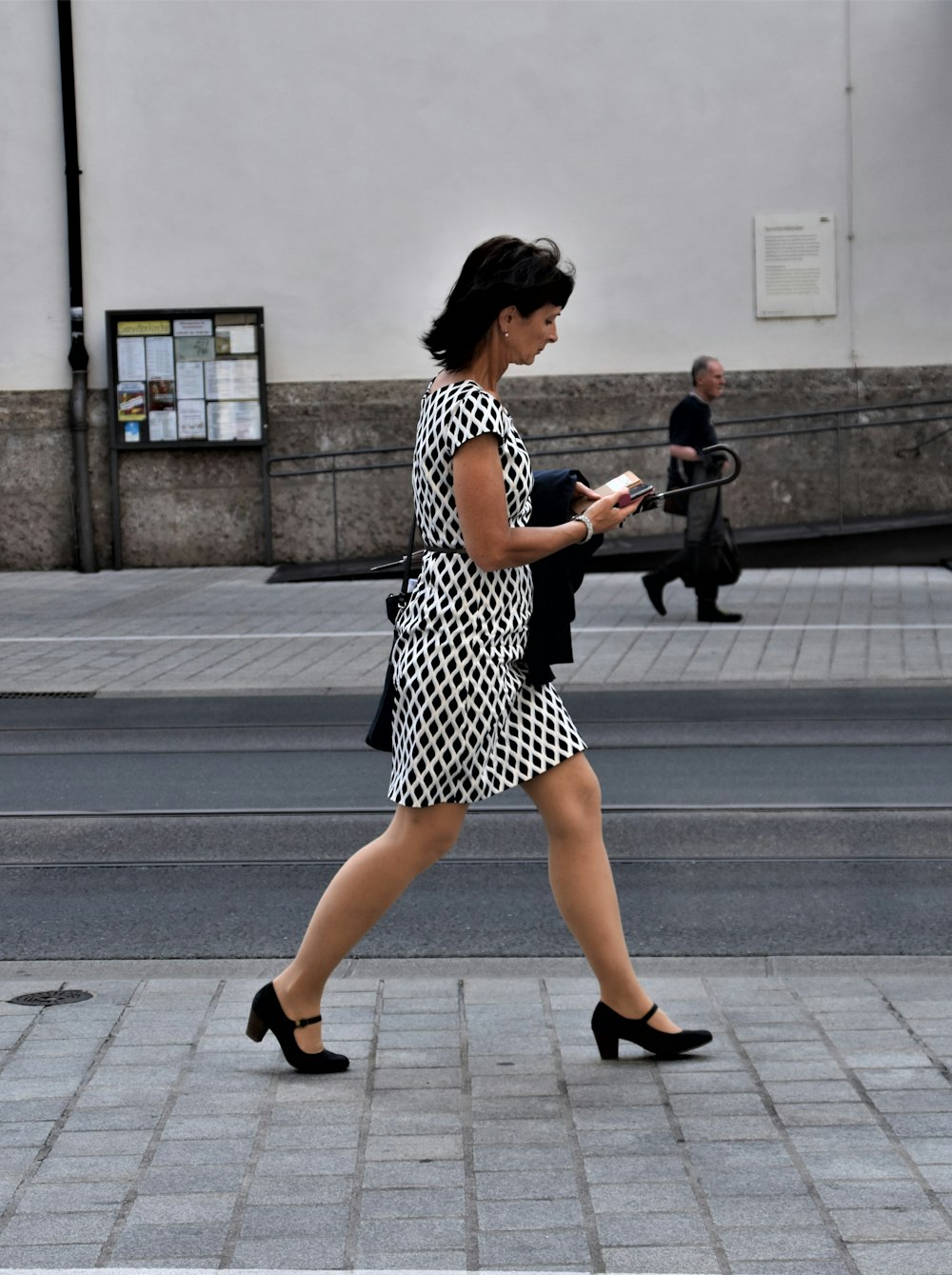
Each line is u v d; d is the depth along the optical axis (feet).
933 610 44.04
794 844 21.33
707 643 39.17
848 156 57.88
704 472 41.78
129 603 50.55
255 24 58.29
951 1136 10.94
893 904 18.45
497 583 12.37
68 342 59.52
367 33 58.23
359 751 28.30
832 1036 13.24
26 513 60.18
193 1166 10.60
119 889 19.65
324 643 41.19
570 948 16.90
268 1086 12.25
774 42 57.67
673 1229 9.52
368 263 59.00
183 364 58.95
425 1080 12.35
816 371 58.59
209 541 59.93
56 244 59.21
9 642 42.32
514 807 23.73
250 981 15.28
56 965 16.53
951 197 57.93
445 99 58.34
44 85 58.70
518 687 12.70
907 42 57.41
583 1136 11.09
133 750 28.66
